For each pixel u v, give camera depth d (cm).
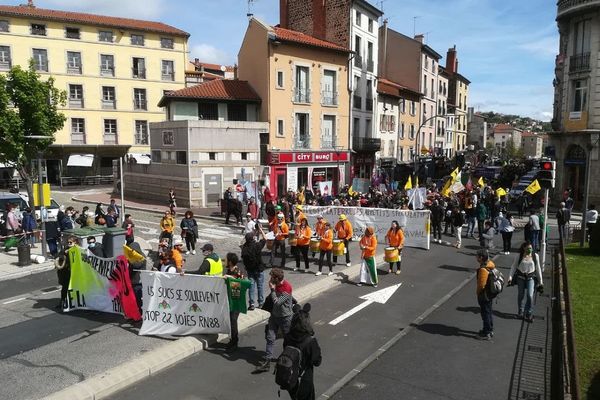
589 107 3234
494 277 958
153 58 5012
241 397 730
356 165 4041
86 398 706
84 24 4625
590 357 861
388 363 855
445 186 2498
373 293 1298
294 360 583
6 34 4309
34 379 765
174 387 760
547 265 1675
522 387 766
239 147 3014
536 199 3372
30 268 1488
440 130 6388
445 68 7119
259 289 1113
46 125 2247
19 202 2112
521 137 16488
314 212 2158
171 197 2616
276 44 3203
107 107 4831
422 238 1944
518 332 1012
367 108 4156
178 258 1132
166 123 3044
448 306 1195
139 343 919
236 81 3369
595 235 1867
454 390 756
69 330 988
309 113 3516
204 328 932
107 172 4950
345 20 3734
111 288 1062
